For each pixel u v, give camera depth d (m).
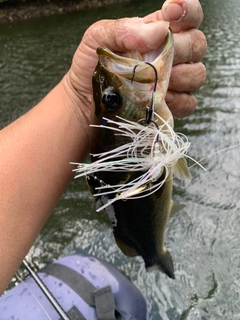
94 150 0.25
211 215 0.73
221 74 1.33
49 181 0.23
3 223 0.21
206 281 0.61
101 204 0.26
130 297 0.42
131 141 0.24
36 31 2.13
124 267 0.63
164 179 0.24
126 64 0.23
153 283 0.60
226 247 0.66
